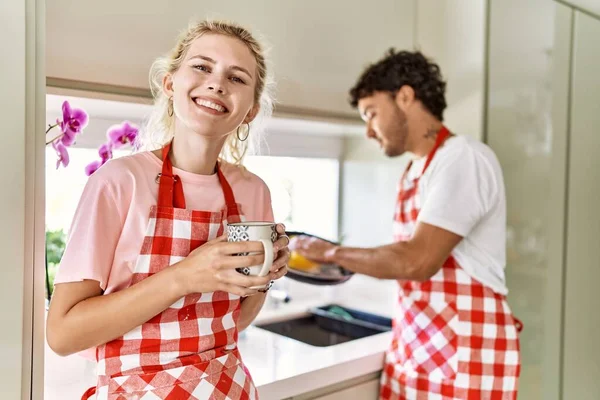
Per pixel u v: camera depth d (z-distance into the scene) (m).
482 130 1.79
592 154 2.10
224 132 0.94
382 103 1.54
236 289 0.82
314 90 1.67
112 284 0.88
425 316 1.47
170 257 0.91
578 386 2.09
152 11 1.29
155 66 1.29
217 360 0.94
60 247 1.43
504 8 1.80
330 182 2.24
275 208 2.01
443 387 1.42
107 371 0.89
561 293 2.01
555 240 1.98
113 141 1.33
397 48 1.92
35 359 0.85
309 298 2.21
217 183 1.00
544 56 1.93
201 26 0.97
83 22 1.19
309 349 1.59
